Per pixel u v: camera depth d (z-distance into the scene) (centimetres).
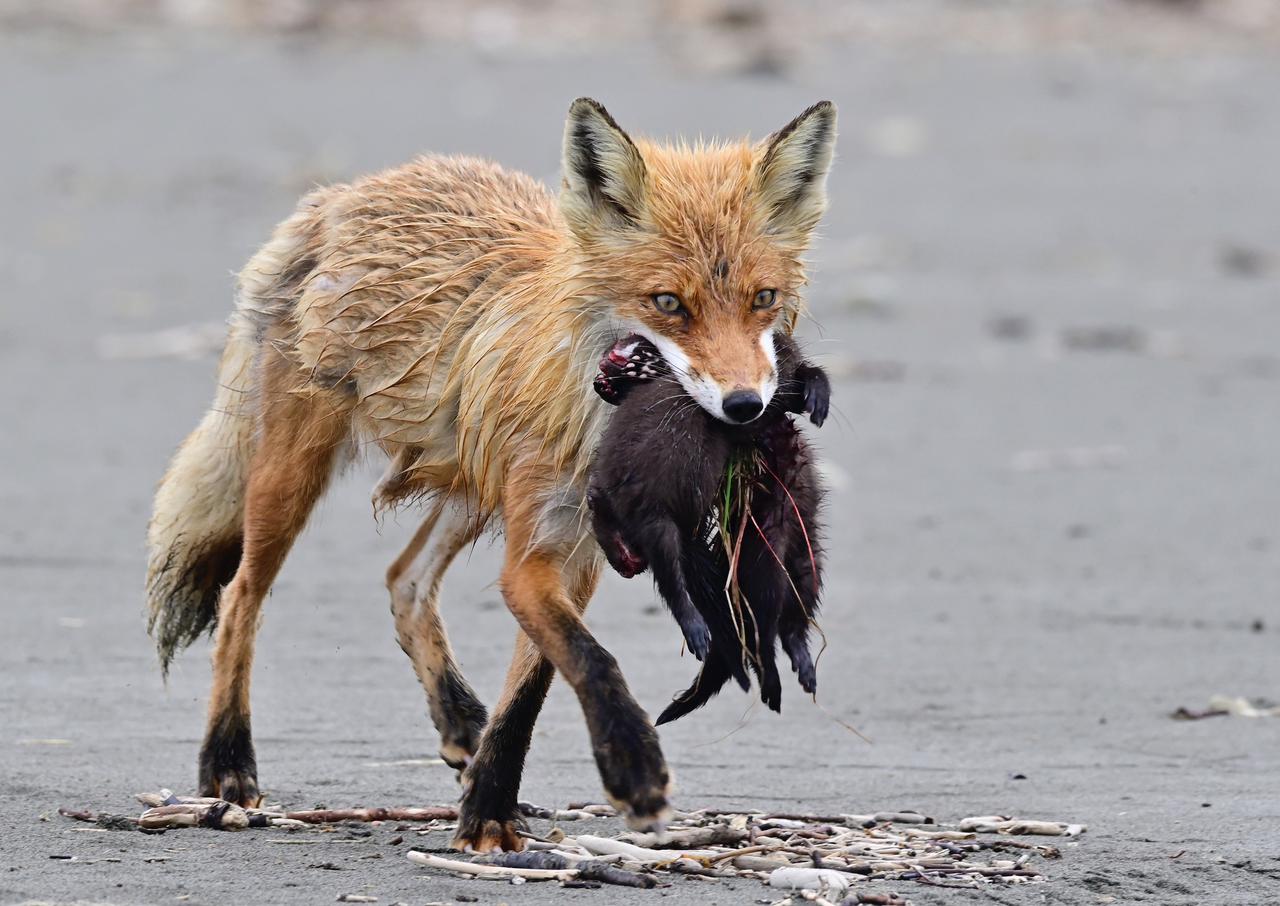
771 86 6094
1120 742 1461
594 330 1143
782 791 1328
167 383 2941
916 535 2186
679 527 1047
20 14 6656
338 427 1316
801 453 1094
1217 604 1905
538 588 1113
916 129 5616
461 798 1184
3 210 4341
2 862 1065
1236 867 1109
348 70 6141
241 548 1412
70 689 1541
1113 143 5538
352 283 1302
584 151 1132
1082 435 2722
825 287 3806
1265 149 5462
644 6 7206
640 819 1028
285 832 1177
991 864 1101
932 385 3036
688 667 1670
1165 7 7700
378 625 1789
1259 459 2591
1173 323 3531
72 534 2083
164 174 4722
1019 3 7731
